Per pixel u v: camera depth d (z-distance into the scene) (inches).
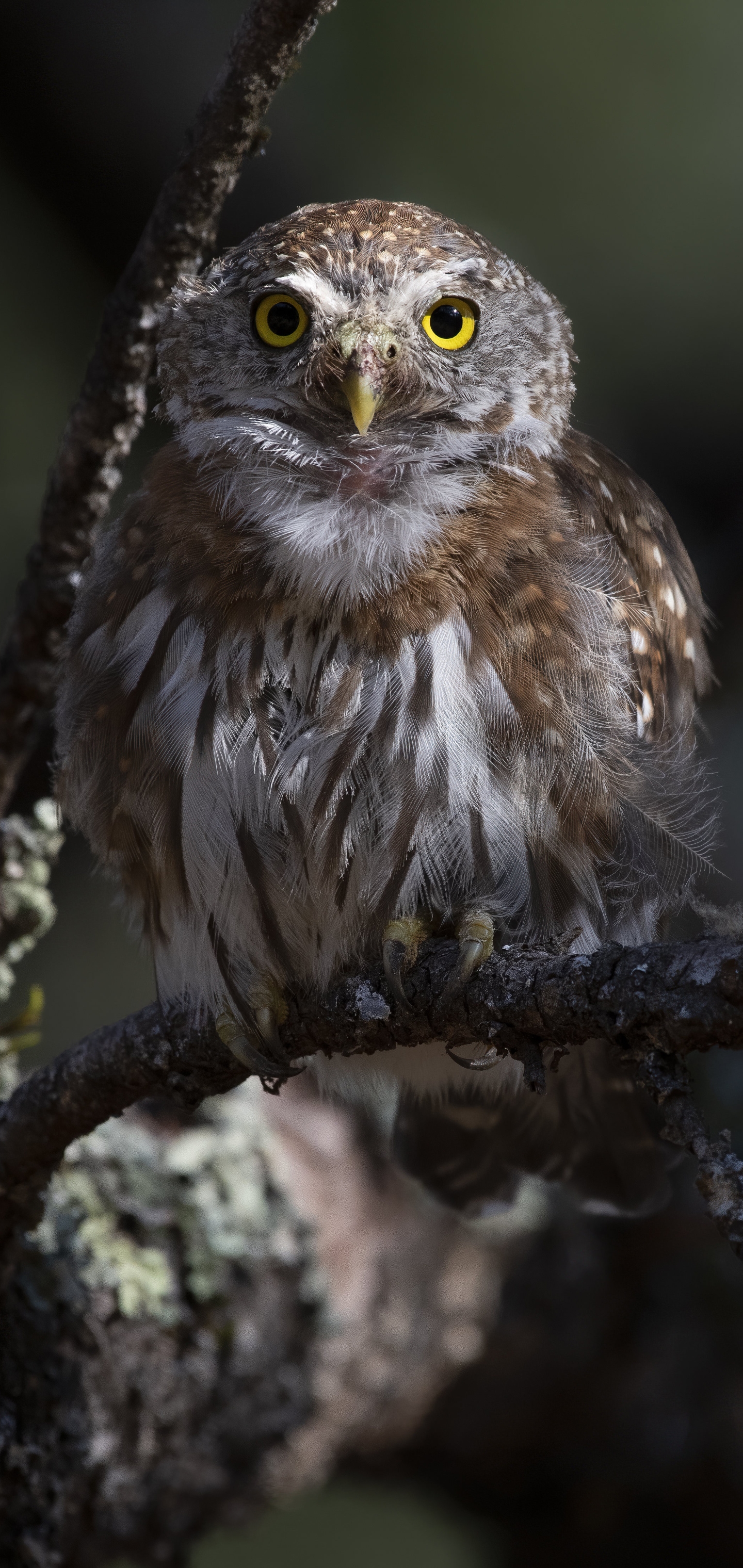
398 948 217.3
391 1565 470.6
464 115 488.7
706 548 439.8
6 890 262.2
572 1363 370.3
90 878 451.8
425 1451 383.6
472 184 489.4
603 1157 315.3
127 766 239.6
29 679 253.6
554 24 484.1
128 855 249.8
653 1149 312.7
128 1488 307.1
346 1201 346.0
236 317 243.8
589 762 233.3
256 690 228.4
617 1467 373.7
